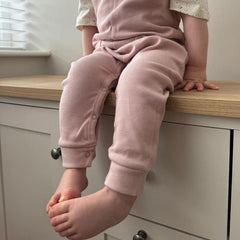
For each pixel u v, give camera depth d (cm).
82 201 58
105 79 70
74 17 130
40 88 82
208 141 60
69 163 66
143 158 57
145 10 75
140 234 72
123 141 57
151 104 58
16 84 93
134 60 66
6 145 98
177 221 67
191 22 73
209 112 58
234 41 99
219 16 100
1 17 132
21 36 146
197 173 62
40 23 140
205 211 63
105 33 79
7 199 103
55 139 84
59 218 58
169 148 65
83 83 67
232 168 58
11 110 93
